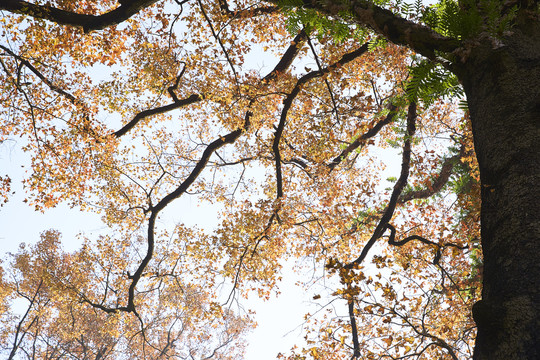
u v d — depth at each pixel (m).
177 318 27.31
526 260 1.31
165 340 29.81
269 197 13.77
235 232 12.33
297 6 2.79
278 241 12.34
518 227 1.40
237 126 11.70
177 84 11.98
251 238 11.91
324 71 9.22
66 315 28.08
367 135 12.89
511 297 1.26
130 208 14.23
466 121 9.24
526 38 1.92
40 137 12.67
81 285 21.64
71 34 11.40
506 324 1.22
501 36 1.94
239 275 12.42
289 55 11.54
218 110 11.74
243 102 11.25
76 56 11.85
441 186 13.86
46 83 11.90
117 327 22.05
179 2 10.80
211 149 12.34
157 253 18.28
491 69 1.89
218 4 11.05
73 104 12.51
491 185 1.64
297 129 12.14
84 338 29.03
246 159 13.84
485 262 1.51
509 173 1.56
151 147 14.43
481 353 1.28
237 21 10.91
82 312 27.75
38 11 7.89
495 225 1.51
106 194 14.03
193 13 11.12
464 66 2.05
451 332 8.83
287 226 11.88
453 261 10.70
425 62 2.26
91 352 29.39
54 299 25.62
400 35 2.25
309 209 13.23
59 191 13.16
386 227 10.15
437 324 9.02
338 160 13.87
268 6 10.45
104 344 28.69
